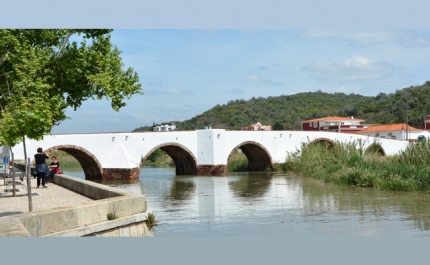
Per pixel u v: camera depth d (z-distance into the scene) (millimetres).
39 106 11953
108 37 20719
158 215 19922
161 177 42344
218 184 34594
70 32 19969
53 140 36750
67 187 19328
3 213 12656
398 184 26875
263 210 21031
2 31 17562
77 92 20219
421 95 100688
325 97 137625
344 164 34875
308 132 51688
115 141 39969
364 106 113750
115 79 19812
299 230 16328
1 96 16781
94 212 9219
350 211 20172
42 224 8078
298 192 27641
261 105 130375
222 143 44781
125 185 34344
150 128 114875
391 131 81438
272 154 49312
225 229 16578
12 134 11688
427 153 29328
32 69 17219
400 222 17531
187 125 118688
